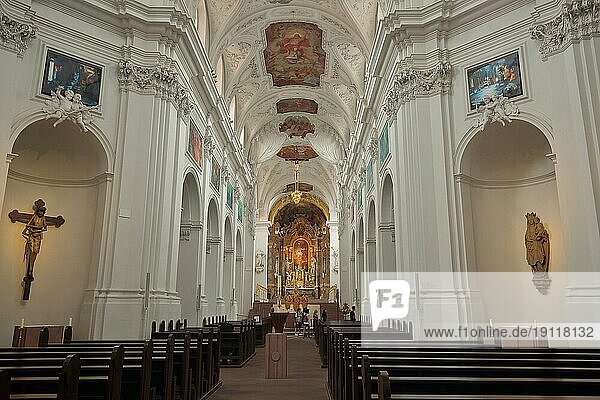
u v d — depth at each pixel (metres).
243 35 16.20
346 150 23.83
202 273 13.52
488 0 9.64
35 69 8.83
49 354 4.54
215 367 7.22
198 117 13.23
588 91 7.78
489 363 3.99
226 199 18.39
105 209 9.38
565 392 3.32
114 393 3.33
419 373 3.68
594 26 7.92
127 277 9.12
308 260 36.53
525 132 9.49
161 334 7.87
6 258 9.09
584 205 7.60
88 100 9.45
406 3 10.96
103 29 9.93
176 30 10.40
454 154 9.87
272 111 22.97
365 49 15.02
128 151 9.64
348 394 4.34
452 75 10.16
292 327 27.31
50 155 9.80
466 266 9.37
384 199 13.98
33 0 9.05
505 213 10.05
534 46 9.06
